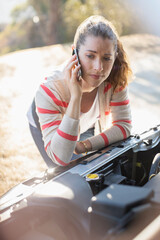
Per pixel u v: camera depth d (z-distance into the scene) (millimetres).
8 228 1069
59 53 9633
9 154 3160
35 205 1023
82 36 1411
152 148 1834
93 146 1677
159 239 804
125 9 15328
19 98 5426
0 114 4547
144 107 5305
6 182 2551
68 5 16547
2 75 7145
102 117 1813
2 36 24609
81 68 1457
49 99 1540
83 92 1639
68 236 1005
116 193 877
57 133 1454
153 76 7781
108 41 1369
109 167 1479
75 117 1438
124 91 1780
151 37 13281
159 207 995
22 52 9695
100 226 855
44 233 1054
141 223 929
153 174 1644
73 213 1001
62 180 1137
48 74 1645
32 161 3004
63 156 1448
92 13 15242
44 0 18984
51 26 16656
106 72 1445
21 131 3879
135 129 4078
